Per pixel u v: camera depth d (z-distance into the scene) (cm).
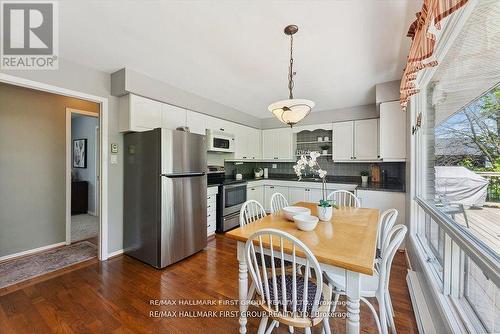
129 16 161
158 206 248
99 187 270
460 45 130
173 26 173
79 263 260
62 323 163
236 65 240
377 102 296
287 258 133
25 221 287
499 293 97
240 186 410
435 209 171
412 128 244
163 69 253
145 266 253
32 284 214
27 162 290
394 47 200
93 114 353
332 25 169
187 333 155
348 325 113
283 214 206
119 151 282
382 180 396
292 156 480
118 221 282
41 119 303
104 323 164
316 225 168
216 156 440
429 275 165
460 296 133
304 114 190
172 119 307
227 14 158
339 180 429
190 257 279
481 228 104
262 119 517
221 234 367
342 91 323
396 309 177
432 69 180
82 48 209
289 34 181
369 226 167
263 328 129
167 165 254
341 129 418
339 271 116
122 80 255
